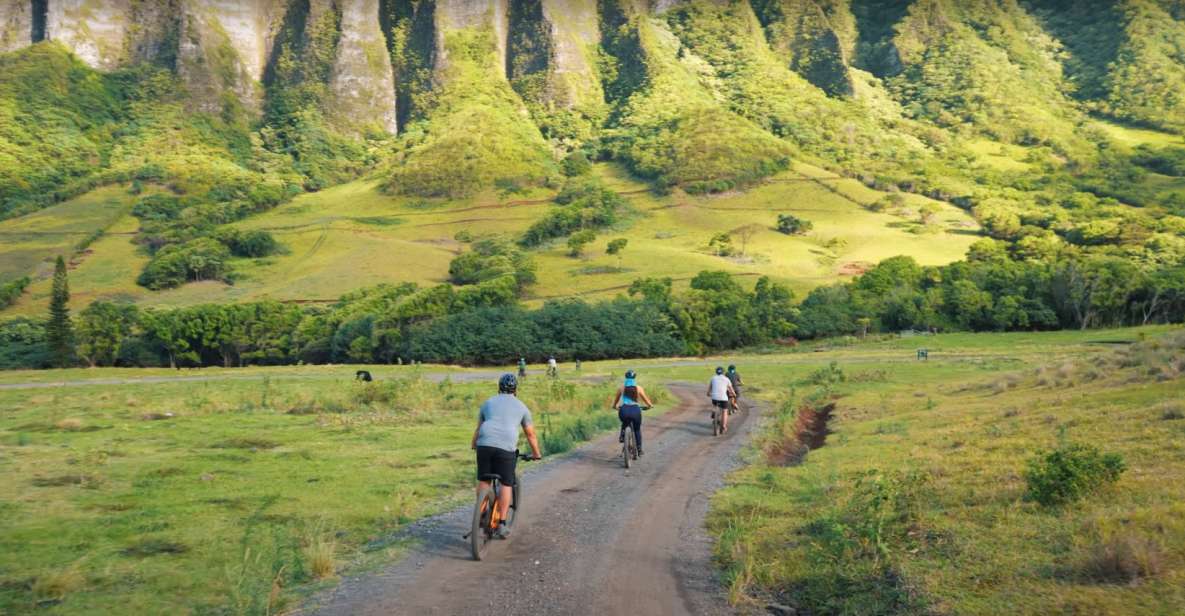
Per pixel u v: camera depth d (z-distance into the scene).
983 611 5.24
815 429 22.28
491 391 33.72
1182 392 15.02
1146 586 5.26
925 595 5.66
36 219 193.12
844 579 6.32
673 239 174.00
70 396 33.38
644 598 6.13
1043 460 9.90
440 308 95.38
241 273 149.38
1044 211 195.12
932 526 7.54
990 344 78.88
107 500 9.90
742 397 34.25
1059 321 97.94
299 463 13.19
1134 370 21.14
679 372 58.06
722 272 117.00
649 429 20.06
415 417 21.59
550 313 89.88
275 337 97.19
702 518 9.18
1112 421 12.81
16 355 90.31
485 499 7.41
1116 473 8.23
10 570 6.79
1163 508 6.91
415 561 7.20
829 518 8.05
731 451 15.62
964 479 9.79
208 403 25.44
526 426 7.80
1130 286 93.62
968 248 165.12
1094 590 5.31
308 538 7.71
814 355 76.38
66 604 5.91
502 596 6.13
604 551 7.60
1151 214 188.38
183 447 15.32
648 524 8.84
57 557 7.21
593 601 6.02
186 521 8.73
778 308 101.75
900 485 9.48
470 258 141.25
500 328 86.00
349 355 89.44
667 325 91.75
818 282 132.75
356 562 7.17
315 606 5.89
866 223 187.50
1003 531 7.09
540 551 7.59
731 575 6.66
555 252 161.00
